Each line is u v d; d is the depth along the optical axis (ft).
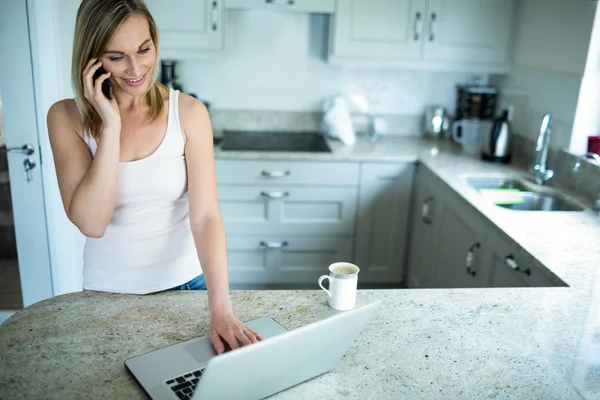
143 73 4.41
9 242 8.93
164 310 4.64
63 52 8.50
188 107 4.87
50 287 9.23
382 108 12.21
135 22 4.22
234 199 10.60
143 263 4.98
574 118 8.80
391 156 10.55
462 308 4.88
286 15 11.52
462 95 11.86
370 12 10.58
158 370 3.81
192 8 10.21
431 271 10.07
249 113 12.01
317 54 11.80
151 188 4.83
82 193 4.45
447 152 11.01
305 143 11.37
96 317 4.49
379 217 10.98
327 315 4.63
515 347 4.31
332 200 10.75
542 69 9.81
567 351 4.29
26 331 4.26
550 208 8.72
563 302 5.09
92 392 3.61
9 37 8.06
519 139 10.73
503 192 8.70
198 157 4.90
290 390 3.73
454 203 8.82
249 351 3.15
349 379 3.86
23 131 8.46
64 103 4.69
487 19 10.76
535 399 3.72
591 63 8.50
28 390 3.60
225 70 11.74
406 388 3.78
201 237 4.77
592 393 3.80
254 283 11.25
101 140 4.40
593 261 6.11
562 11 9.17
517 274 6.74
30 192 8.73
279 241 10.93
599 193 7.88
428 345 4.29
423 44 10.84
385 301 4.94
